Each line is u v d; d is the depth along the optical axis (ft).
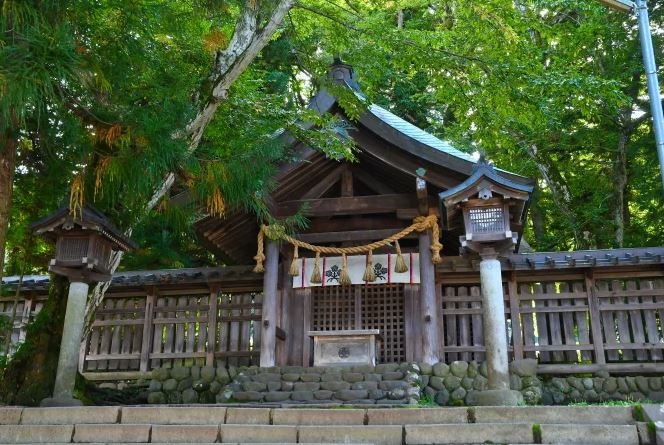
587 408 16.02
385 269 35.86
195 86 24.64
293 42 32.17
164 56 24.00
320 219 37.68
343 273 33.76
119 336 39.19
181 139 19.71
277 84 50.96
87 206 24.30
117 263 27.37
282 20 26.50
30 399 25.43
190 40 27.94
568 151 55.11
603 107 48.42
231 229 36.17
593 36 44.45
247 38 25.99
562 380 33.81
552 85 30.25
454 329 35.73
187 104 20.45
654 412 15.53
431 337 33.14
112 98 19.11
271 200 34.55
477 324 35.65
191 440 16.25
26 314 39.73
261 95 34.47
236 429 16.21
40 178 24.39
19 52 14.25
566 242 59.98
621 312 34.45
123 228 26.50
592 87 30.30
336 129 33.04
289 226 32.04
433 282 34.22
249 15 26.17
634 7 25.66
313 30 34.81
